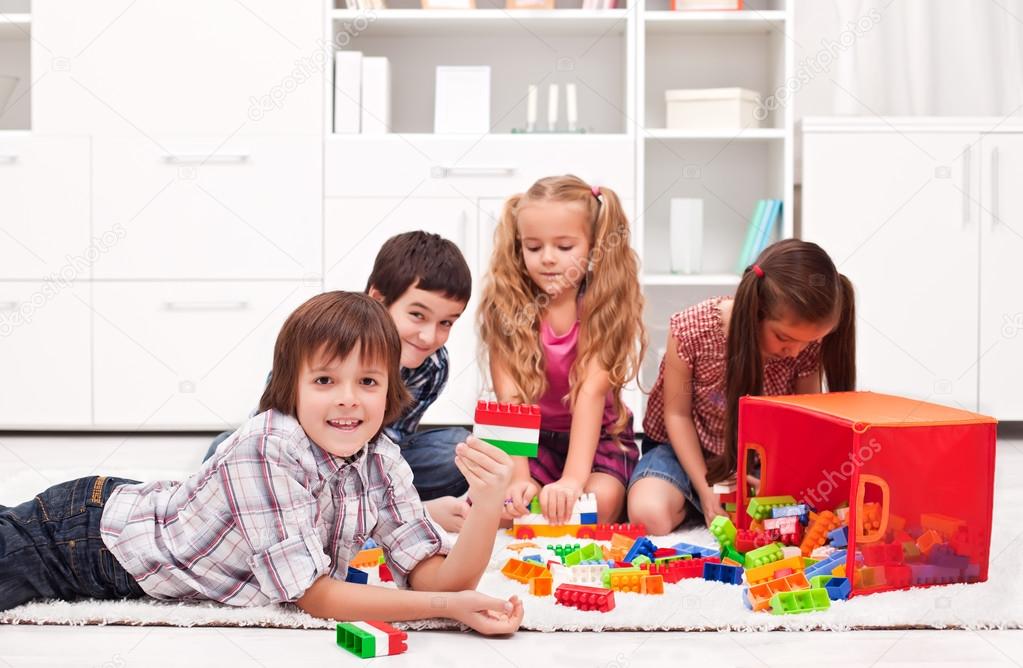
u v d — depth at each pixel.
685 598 1.09
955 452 1.16
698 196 2.85
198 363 2.55
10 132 2.53
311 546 1.01
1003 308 2.55
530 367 1.63
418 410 1.65
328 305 1.02
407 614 0.99
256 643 0.96
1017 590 1.13
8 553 1.04
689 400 1.64
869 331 2.55
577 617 1.02
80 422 2.55
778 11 2.62
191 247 2.54
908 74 2.74
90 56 2.52
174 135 2.53
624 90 2.72
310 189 2.54
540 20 2.65
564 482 1.51
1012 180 2.54
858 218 2.55
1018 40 2.75
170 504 1.07
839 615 1.02
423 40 2.84
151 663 0.90
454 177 2.53
